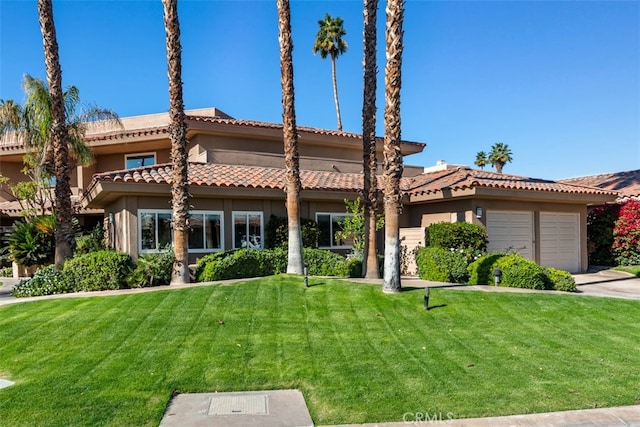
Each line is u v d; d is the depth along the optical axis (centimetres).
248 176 1939
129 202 1664
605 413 595
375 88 1593
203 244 1784
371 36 1585
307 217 1970
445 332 937
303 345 848
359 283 1364
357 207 1848
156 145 2531
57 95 1598
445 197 1931
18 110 2041
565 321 1036
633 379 707
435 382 688
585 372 736
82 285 1418
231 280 1512
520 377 711
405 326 970
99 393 645
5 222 2680
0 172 2777
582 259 2203
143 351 816
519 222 2038
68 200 1602
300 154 2456
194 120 2134
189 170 1891
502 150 6600
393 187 1232
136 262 1517
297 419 579
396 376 711
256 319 1001
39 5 1582
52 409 594
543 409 604
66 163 1605
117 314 1047
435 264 1598
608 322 1038
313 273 1691
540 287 1409
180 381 691
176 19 1440
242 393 661
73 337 899
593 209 2431
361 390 661
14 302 1241
